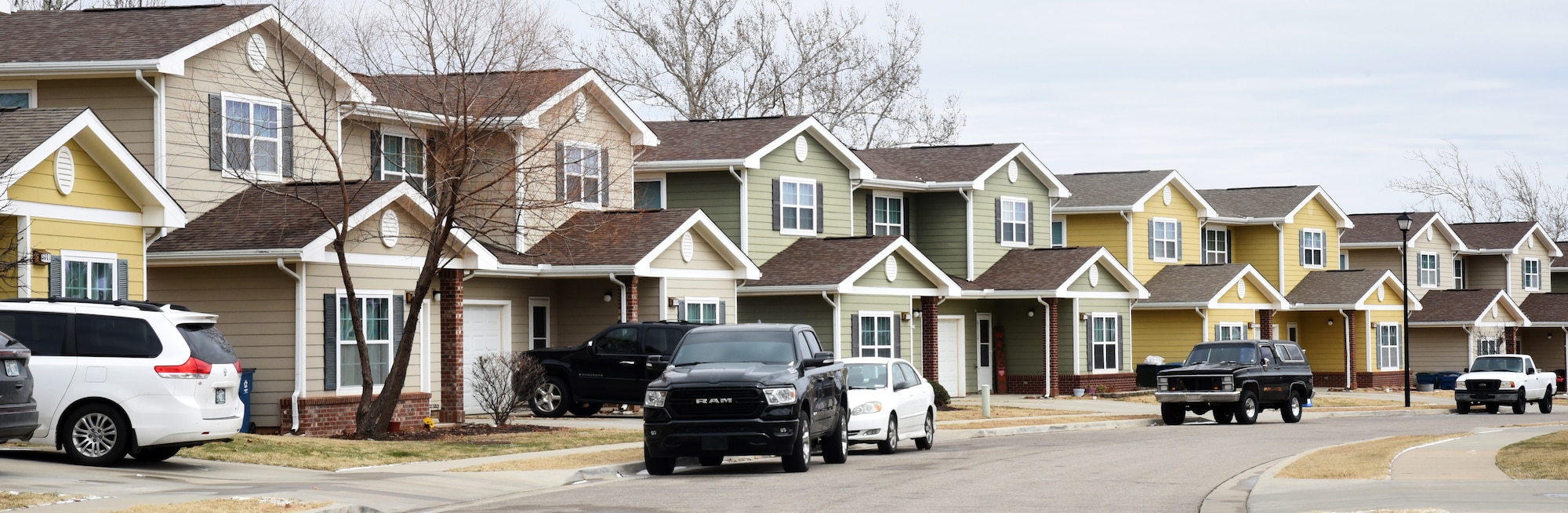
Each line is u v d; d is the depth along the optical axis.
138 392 19.42
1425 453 24.94
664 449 22.44
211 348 20.25
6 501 15.90
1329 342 64.94
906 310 44.34
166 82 27.58
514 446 25.73
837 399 25.02
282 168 29.80
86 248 23.58
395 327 29.28
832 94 61.09
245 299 27.47
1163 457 26.09
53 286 22.84
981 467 23.94
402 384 26.48
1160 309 57.59
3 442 17.17
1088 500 18.73
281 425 27.09
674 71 59.03
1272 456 26.47
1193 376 38.91
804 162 44.75
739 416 22.36
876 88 62.62
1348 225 68.50
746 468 24.28
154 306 20.17
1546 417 44.41
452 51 27.97
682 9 58.59
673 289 36.41
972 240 50.50
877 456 26.89
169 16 29.06
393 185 28.72
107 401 19.45
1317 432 34.53
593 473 22.28
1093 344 52.25
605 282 35.94
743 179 42.16
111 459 19.44
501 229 34.50
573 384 33.41
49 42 27.98
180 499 16.75
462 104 30.80
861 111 62.47
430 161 31.50
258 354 27.33
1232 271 57.56
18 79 27.59
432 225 30.03
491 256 31.05
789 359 23.73
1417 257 73.50
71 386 19.45
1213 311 57.72
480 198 33.22
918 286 45.00
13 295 22.31
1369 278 64.25
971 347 51.12
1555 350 76.25
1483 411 49.66
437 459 23.52
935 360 45.62
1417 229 72.94
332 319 27.72
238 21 28.47
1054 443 30.44
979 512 17.27
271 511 16.28
